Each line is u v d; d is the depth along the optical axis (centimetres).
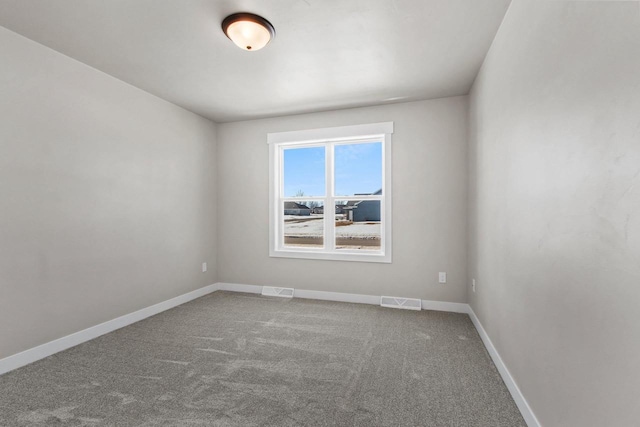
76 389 185
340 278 375
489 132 233
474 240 292
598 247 99
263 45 210
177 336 267
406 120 347
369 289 364
